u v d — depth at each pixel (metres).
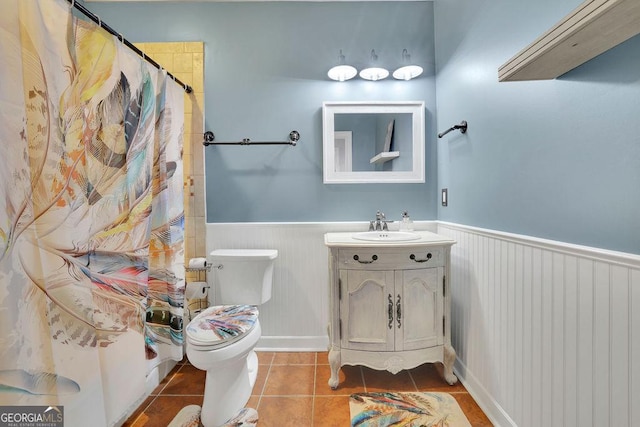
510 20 1.21
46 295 0.95
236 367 1.46
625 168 0.77
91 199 1.23
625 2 0.57
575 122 0.92
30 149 0.92
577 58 0.84
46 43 0.97
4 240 0.84
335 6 2.05
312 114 2.07
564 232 0.96
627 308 0.77
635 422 0.75
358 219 2.08
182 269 1.76
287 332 2.09
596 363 0.86
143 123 1.48
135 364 1.39
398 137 2.05
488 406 1.40
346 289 1.60
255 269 1.85
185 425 1.39
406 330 1.59
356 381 1.71
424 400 1.53
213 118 2.06
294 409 1.48
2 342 0.84
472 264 1.56
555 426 1.00
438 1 1.99
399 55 2.06
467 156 1.61
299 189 2.07
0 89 0.83
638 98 0.74
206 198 2.07
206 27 2.05
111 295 1.31
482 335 1.46
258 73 2.06
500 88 1.30
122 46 1.36
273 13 2.05
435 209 2.08
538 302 1.08
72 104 1.08
